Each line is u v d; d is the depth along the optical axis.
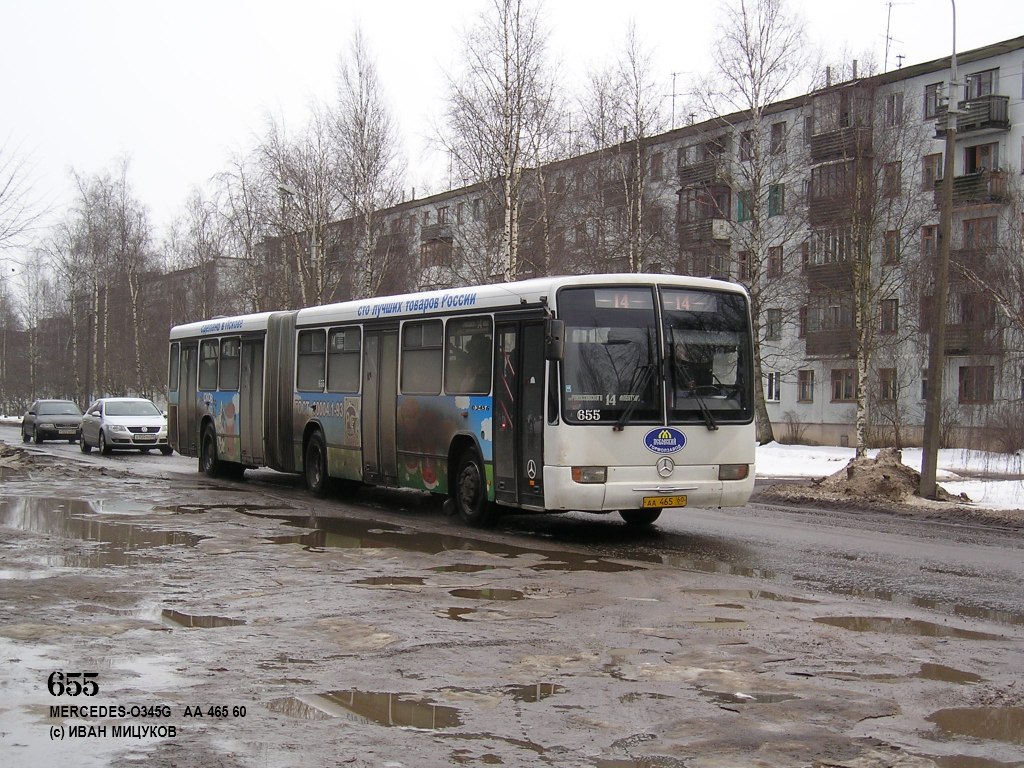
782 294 40.81
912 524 15.53
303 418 19.27
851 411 46.34
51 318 82.50
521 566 11.10
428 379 15.61
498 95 34.88
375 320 17.09
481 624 8.21
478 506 14.44
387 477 16.69
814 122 41.09
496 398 13.97
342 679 6.63
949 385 41.50
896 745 5.45
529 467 13.24
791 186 40.69
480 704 6.12
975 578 10.55
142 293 65.75
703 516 16.61
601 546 12.80
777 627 8.15
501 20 34.88
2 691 6.31
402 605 8.95
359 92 42.44
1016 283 33.03
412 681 6.61
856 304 37.03
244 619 8.38
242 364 21.78
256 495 18.97
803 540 13.49
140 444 33.31
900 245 40.56
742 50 38.41
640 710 6.02
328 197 42.78
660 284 13.25
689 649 7.43
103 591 9.49
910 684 6.57
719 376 13.45
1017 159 41.50
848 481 19.20
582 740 5.49
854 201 37.12
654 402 13.00
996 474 26.84
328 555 11.74
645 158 39.78
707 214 44.75
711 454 13.27
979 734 5.63
